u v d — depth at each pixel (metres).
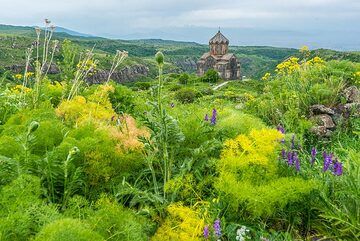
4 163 3.09
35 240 2.22
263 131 3.72
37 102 6.11
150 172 3.71
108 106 5.93
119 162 3.63
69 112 5.07
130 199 3.53
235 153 3.72
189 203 3.41
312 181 3.38
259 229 3.30
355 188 3.33
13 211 2.46
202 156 3.78
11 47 119.25
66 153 3.38
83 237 2.20
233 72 116.38
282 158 4.00
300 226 3.47
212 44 118.00
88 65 7.56
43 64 6.41
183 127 4.17
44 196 3.23
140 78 144.75
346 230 3.12
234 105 9.33
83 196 3.40
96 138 3.73
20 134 3.74
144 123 3.52
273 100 7.70
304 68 9.84
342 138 6.09
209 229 2.96
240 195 3.18
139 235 2.60
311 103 7.46
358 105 7.05
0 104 6.01
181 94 13.73
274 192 3.16
